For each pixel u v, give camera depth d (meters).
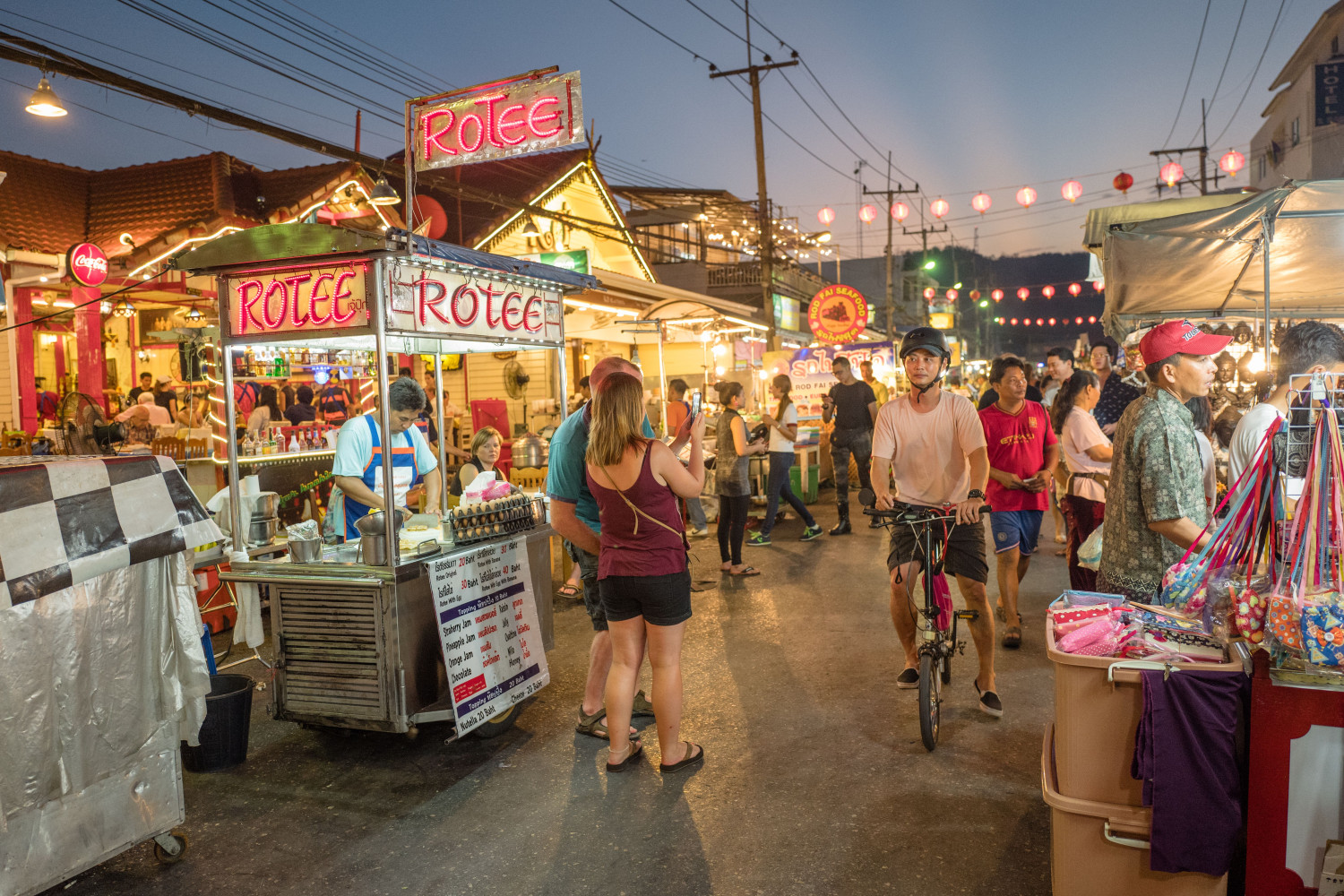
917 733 4.13
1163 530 2.94
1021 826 3.24
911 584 4.37
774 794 3.58
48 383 14.09
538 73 4.19
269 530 4.62
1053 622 2.66
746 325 16.38
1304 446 2.40
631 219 28.86
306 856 3.24
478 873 3.07
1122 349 9.88
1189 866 2.32
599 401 3.72
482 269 4.43
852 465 14.02
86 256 9.92
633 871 3.04
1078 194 15.41
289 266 4.05
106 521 3.00
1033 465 5.35
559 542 7.50
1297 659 2.19
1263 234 4.93
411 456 4.92
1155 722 2.31
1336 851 2.20
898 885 2.88
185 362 9.47
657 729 4.01
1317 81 26.39
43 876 2.79
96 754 2.97
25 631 2.75
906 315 55.25
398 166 8.63
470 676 4.09
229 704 4.00
